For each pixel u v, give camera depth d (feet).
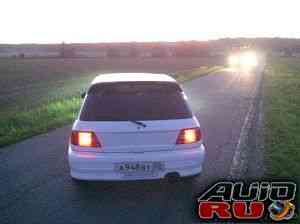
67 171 19.54
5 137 27.86
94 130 14.33
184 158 14.61
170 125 14.56
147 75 17.46
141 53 412.36
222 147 23.36
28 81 113.91
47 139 27.27
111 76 17.29
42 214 14.28
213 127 29.81
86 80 110.52
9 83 107.45
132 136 14.38
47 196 16.12
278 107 39.88
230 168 19.08
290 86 65.16
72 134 14.82
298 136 25.77
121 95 15.01
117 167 14.34
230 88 65.16
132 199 15.62
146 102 14.88
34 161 21.47
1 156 22.67
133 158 14.30
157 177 14.58
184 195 15.97
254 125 30.12
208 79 91.66
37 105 53.72
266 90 58.85
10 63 255.29
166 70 153.58
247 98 49.24
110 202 15.37
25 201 15.58
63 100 51.65
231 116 34.88
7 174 19.17
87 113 14.75
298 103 43.16
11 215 14.23
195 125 15.01
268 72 117.60
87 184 17.11
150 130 14.38
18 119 36.73
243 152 22.00
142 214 14.16
